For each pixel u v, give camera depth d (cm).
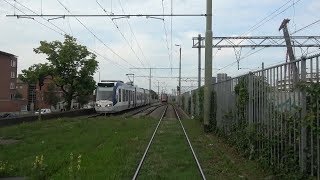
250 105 1598
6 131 2614
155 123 3497
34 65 5925
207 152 1766
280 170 1160
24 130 2731
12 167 1334
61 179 1159
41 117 3756
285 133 1136
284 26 2714
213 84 3000
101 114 5134
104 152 1705
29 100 9925
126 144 2017
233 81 2005
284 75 1166
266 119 1358
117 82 5209
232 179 1198
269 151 1307
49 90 9338
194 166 1425
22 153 1708
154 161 1520
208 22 2861
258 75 1482
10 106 10125
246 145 1611
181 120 3991
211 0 2856
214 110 2752
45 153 1689
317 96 906
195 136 2483
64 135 2428
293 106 1060
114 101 5041
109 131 2719
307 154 983
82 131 2694
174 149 1861
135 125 3219
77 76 6078
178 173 1295
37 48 5897
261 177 1224
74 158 1535
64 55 5894
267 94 1352
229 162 1476
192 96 5022
